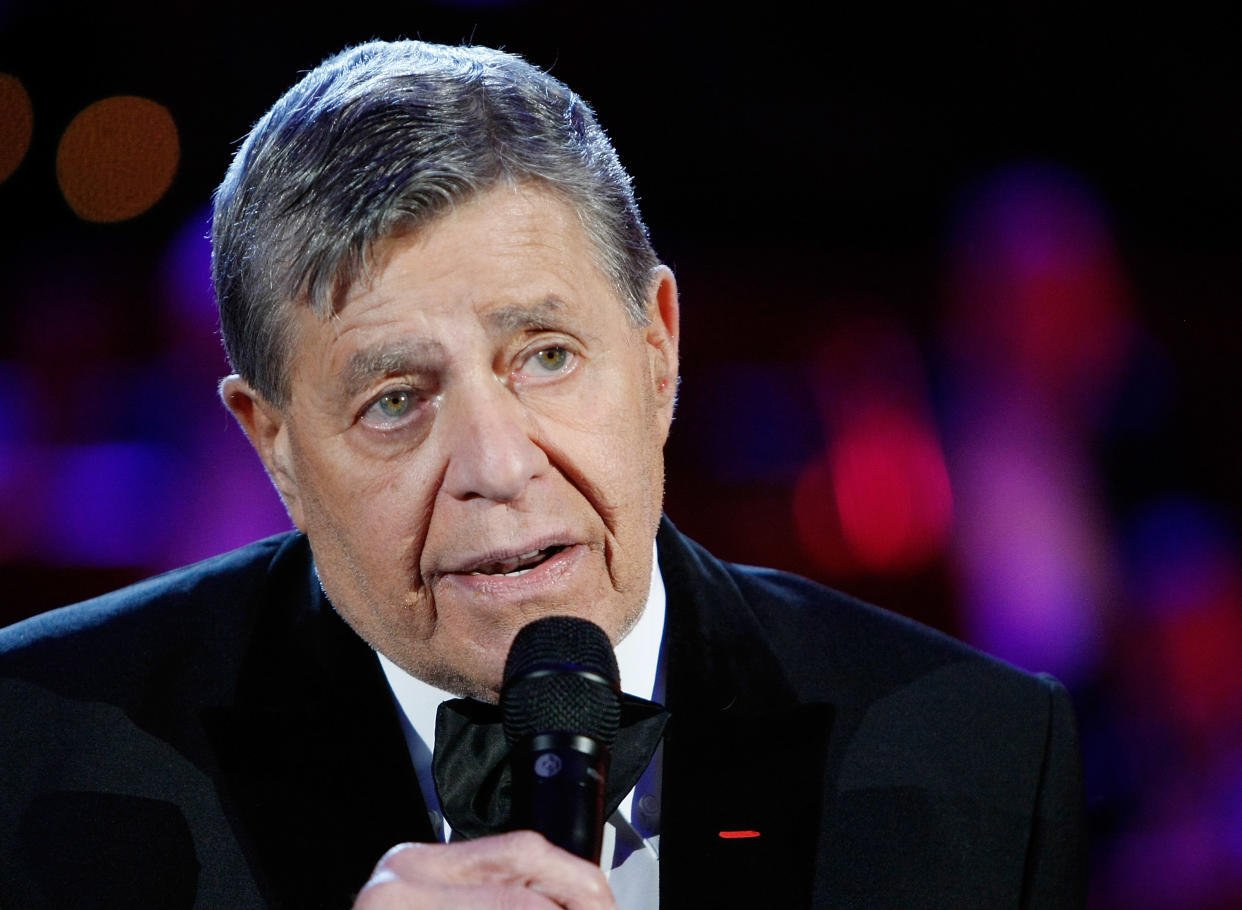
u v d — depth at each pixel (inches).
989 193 733.9
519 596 175.6
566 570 177.3
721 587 231.6
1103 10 677.3
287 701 206.7
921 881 212.5
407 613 180.5
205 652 217.0
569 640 158.7
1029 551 641.0
